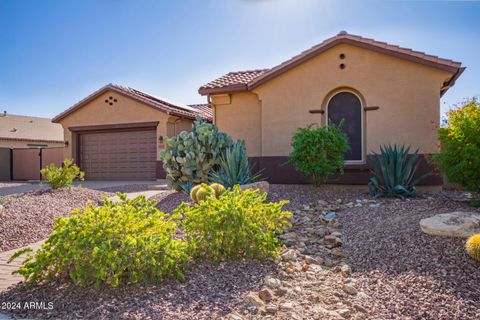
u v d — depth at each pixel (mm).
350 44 12242
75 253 3986
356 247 5941
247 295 3979
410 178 9898
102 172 19578
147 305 3680
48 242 4332
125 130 19031
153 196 10977
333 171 10680
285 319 3586
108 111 18812
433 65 11367
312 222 7840
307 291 4359
